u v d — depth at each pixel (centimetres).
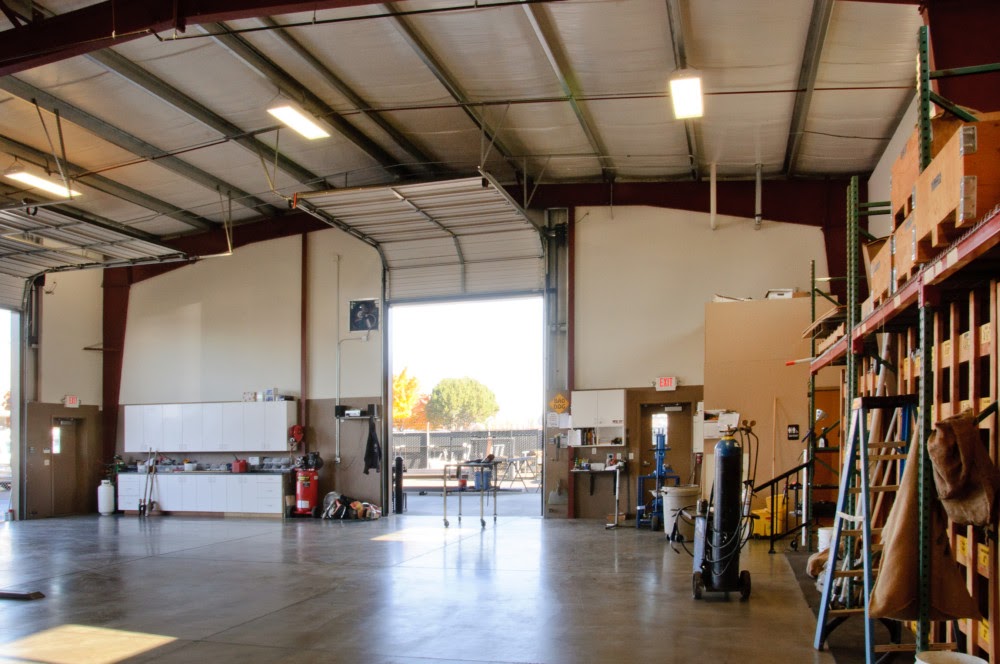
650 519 1206
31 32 741
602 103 995
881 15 732
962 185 316
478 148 1182
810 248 1212
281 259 1523
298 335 1499
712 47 826
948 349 465
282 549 1023
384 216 1264
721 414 1084
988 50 614
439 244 1404
